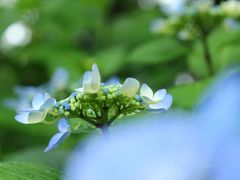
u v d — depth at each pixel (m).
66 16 1.96
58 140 0.60
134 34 1.92
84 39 2.05
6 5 1.94
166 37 1.54
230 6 1.33
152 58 1.40
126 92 0.62
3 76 1.85
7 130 1.53
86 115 0.62
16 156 1.32
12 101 1.38
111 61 1.65
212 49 1.41
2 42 1.95
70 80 1.64
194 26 1.36
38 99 0.64
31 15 1.96
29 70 1.94
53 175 0.59
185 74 1.69
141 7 2.36
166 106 0.62
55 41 1.90
